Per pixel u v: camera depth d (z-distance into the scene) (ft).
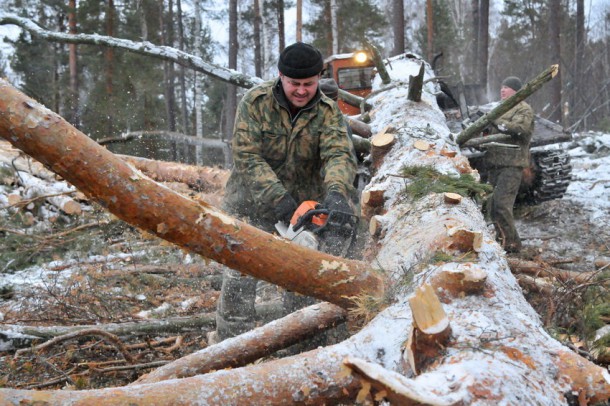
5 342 12.32
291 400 5.82
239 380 5.81
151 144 31.40
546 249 20.76
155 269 17.60
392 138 13.71
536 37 106.52
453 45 92.48
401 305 6.96
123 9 67.15
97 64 58.80
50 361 11.96
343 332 11.14
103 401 5.49
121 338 13.23
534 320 6.97
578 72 82.12
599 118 84.02
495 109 14.24
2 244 18.93
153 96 53.31
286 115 11.07
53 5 64.75
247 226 7.68
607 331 10.55
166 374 8.02
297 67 10.48
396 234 9.40
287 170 11.48
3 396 5.41
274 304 13.41
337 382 5.90
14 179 24.68
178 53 19.99
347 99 18.51
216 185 21.03
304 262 7.83
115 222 20.42
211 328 13.50
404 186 11.22
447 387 5.04
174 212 7.29
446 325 5.65
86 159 6.99
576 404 5.63
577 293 12.28
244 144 10.84
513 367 5.51
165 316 14.82
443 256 7.77
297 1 73.77
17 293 15.71
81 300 15.16
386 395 4.61
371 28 81.87
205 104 86.79
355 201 12.49
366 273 8.09
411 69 20.34
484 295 6.85
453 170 12.09
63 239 19.58
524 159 20.88
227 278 11.91
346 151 10.90
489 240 8.75
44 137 6.87
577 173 37.45
